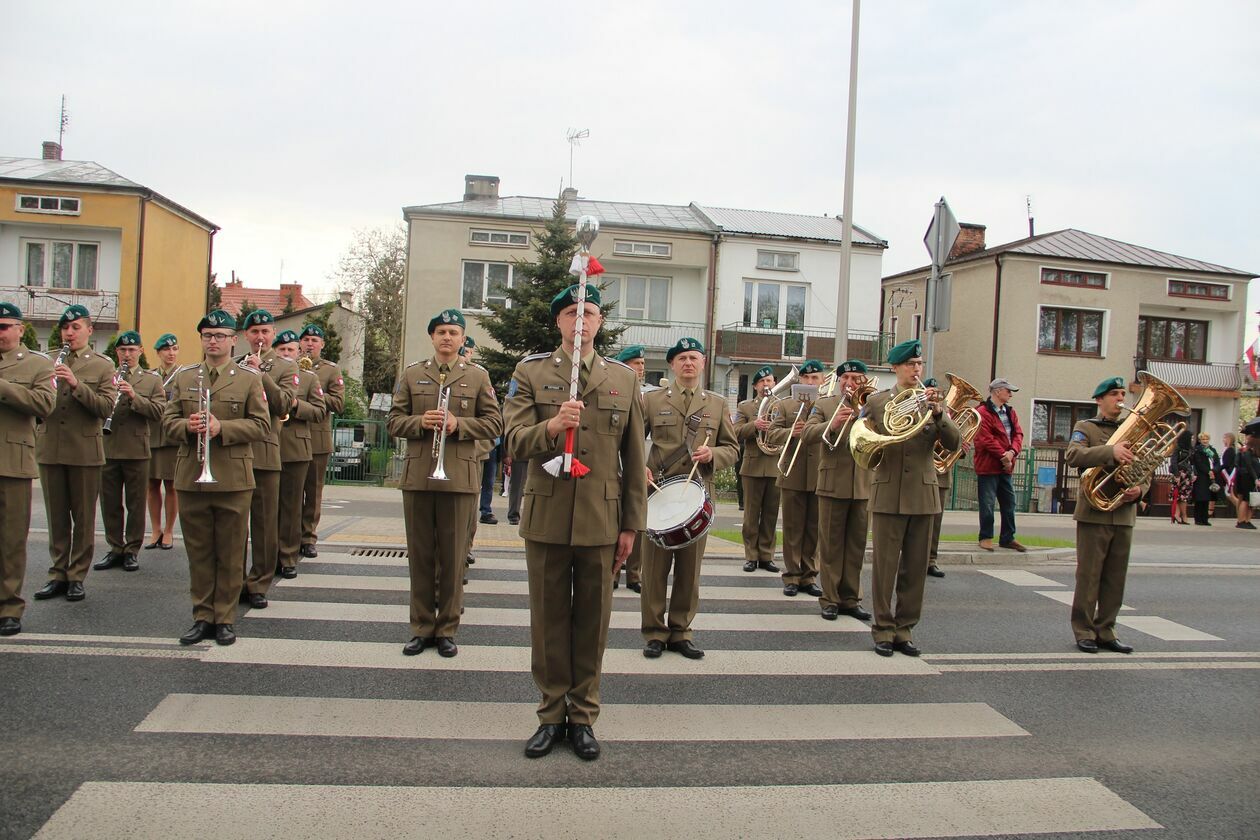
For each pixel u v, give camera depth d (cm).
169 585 727
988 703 537
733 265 2553
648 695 523
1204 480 1673
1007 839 364
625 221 2577
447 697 496
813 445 812
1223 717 529
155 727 433
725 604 773
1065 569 1025
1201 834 373
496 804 371
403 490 586
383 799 370
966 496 1741
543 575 431
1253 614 837
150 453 876
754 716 495
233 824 342
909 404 629
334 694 492
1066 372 2611
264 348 752
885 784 412
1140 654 671
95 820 340
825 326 2606
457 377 605
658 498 614
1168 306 2720
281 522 782
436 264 2398
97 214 2286
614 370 451
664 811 373
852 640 670
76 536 673
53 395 595
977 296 2683
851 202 1229
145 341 2338
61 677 496
